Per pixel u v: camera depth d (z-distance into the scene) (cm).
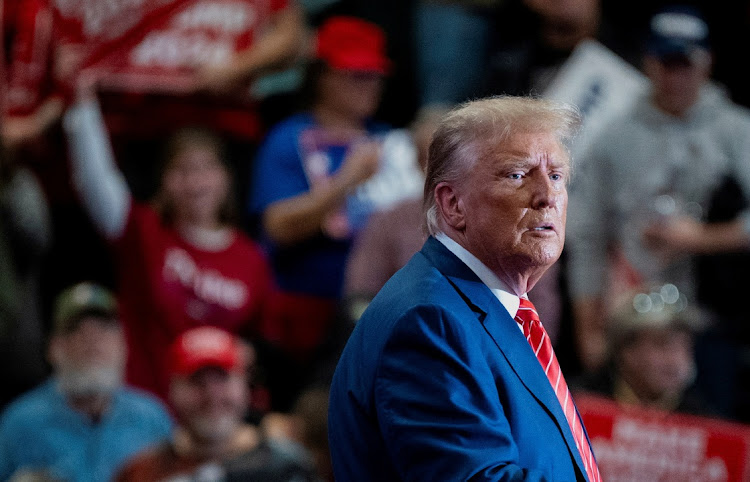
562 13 1282
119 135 1196
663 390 1001
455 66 1409
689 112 1193
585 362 1176
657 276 1172
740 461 795
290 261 1205
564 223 446
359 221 1224
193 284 1152
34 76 1127
